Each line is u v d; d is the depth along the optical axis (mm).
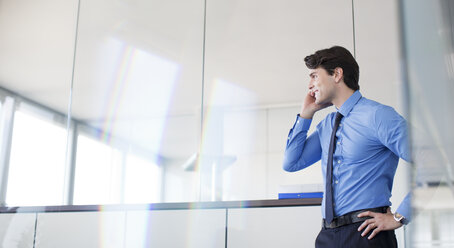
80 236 2627
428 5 646
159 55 4094
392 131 1405
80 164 4039
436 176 602
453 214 589
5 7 4520
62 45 4305
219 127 3795
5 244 2748
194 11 4094
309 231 2238
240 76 3848
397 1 659
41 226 2705
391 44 3477
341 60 1605
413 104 623
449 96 613
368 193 1438
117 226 2580
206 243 2418
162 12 4172
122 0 4273
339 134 1533
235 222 2393
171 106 3963
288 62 3756
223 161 3715
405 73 635
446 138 603
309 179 3422
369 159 1469
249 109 3762
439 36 634
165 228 2504
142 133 3979
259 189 3562
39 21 4410
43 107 4207
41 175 4066
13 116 4238
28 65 4336
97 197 3947
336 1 3711
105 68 4172
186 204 2500
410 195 613
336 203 1475
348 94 1590
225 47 3949
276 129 3656
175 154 3867
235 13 3988
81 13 4328
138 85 4086
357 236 1400
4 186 4082
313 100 1730
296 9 3826
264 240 2309
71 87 4199
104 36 4242
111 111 4082
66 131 4121
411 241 609
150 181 3867
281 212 2311
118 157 3986
